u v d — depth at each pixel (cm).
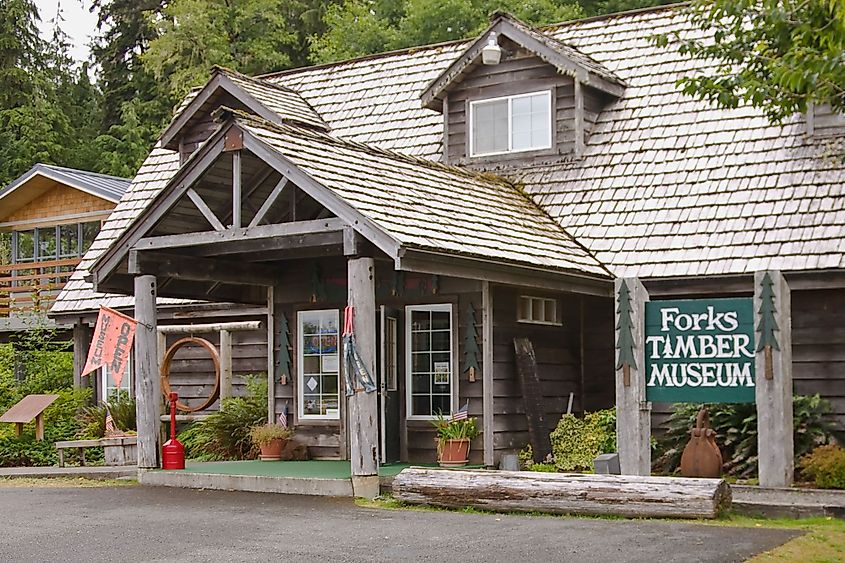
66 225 2811
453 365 1510
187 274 1529
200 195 1459
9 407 2097
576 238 1664
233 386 2039
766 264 1493
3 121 4003
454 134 1923
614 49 1970
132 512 1207
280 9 4006
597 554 912
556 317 1638
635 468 1195
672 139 1761
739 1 1184
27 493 1411
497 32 1864
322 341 1644
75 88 4412
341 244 1478
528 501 1156
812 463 1277
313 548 965
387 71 2202
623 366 1208
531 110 1858
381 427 1531
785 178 1609
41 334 2389
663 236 1611
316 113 2142
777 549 926
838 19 1054
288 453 1634
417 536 1020
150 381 1497
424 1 3284
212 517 1159
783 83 1119
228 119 1352
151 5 4338
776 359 1167
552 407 1609
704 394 1191
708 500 1086
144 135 4019
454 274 1312
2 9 4088
